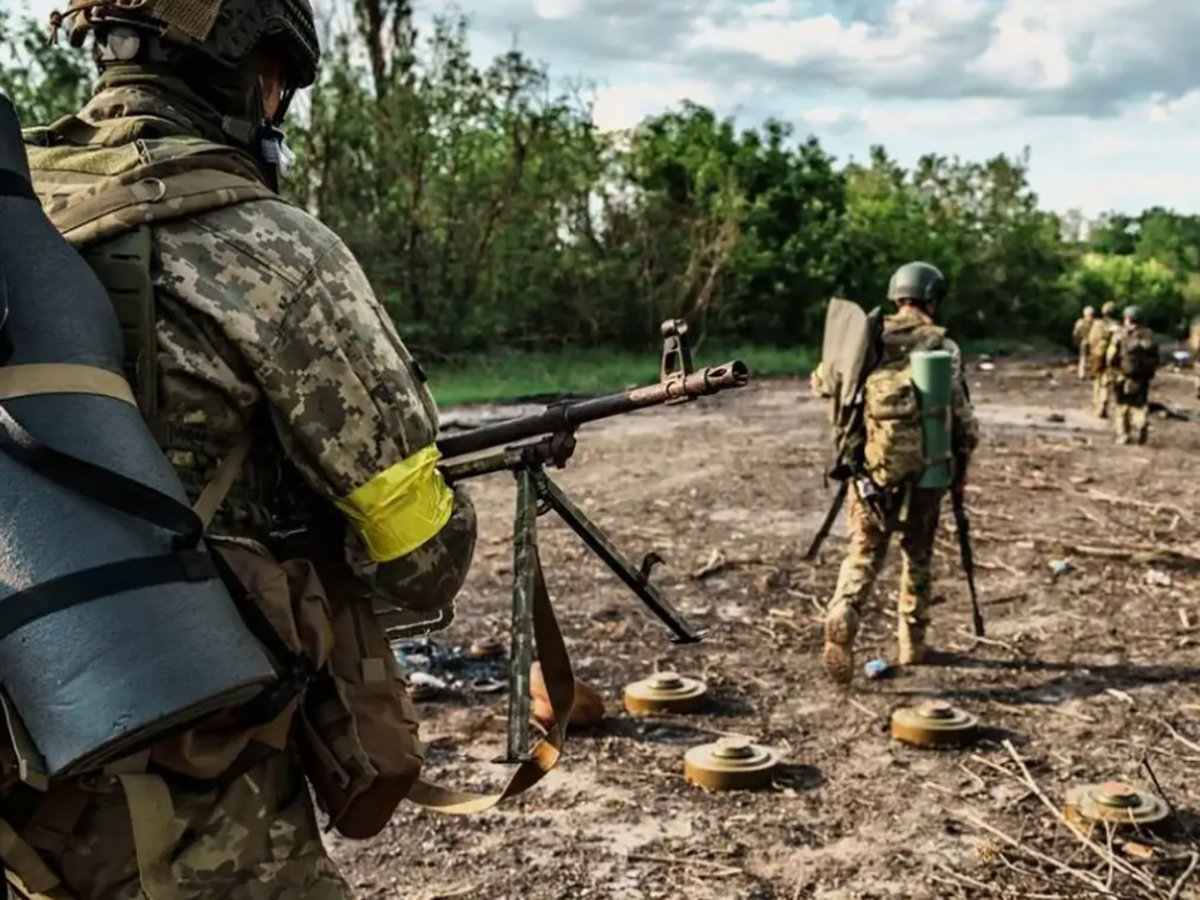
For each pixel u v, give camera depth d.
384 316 1.91
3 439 1.56
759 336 33.31
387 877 4.02
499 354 27.06
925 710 5.27
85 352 1.65
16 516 1.54
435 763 4.96
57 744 1.49
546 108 27.72
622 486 11.36
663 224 30.89
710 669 6.16
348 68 25.59
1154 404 17.95
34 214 1.70
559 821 4.44
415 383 1.91
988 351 37.62
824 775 4.86
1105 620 7.01
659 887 3.96
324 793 1.97
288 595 1.84
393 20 25.97
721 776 4.70
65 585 1.52
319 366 1.80
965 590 7.68
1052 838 4.27
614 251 30.53
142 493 1.59
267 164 2.02
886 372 5.86
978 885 3.94
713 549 8.75
